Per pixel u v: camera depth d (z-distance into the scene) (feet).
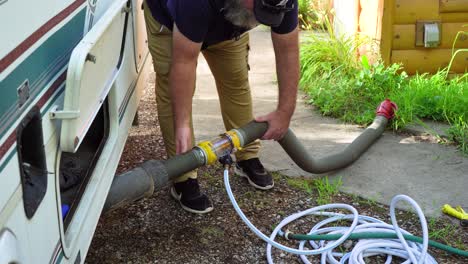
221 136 9.25
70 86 6.23
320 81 16.88
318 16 21.91
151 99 16.84
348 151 12.50
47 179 5.99
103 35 7.61
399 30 15.78
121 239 10.17
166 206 11.14
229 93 10.87
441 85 15.40
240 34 8.78
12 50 5.10
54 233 6.22
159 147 13.84
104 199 8.20
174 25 8.27
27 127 5.73
